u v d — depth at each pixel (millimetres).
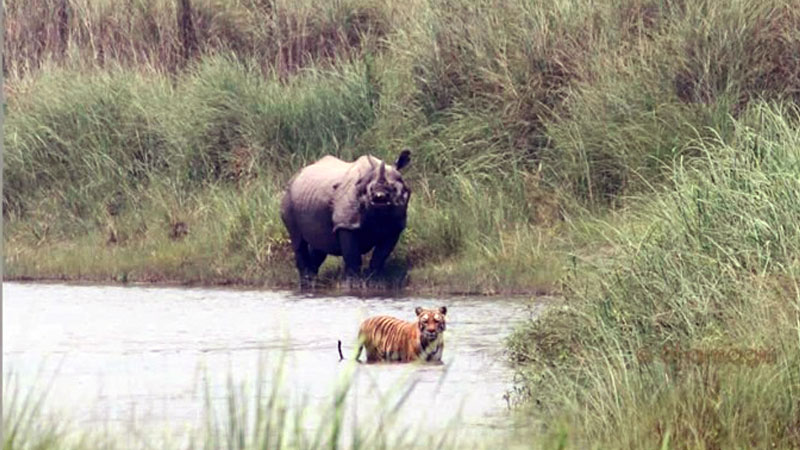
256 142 21734
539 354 12320
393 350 13016
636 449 8836
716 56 20094
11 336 14680
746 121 18781
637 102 20047
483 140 20688
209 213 20953
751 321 10781
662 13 21281
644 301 11898
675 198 14383
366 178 18266
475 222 19453
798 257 11820
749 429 8961
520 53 21312
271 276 19188
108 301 17438
